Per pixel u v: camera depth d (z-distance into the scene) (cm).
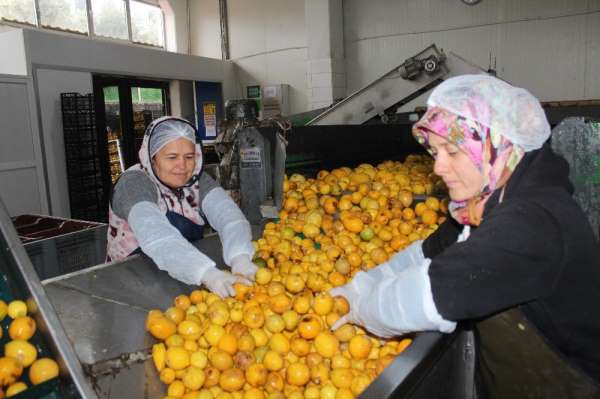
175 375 135
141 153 193
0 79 507
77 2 725
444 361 116
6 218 126
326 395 129
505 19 670
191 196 207
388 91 330
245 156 264
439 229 147
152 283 179
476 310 99
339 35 773
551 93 655
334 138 306
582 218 101
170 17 891
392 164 314
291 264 190
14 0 640
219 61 868
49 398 102
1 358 110
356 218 230
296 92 861
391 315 111
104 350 136
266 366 137
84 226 320
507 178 106
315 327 142
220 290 162
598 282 100
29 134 538
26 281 116
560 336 105
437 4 714
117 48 671
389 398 91
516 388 119
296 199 260
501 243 96
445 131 104
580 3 622
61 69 590
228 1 895
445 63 319
